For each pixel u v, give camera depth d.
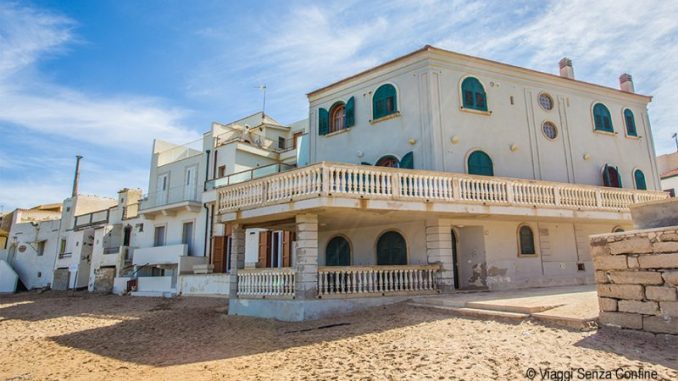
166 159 35.00
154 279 28.80
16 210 50.38
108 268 34.62
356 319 13.19
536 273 18.81
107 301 26.94
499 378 6.41
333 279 14.79
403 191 14.84
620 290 8.29
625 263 8.23
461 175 15.92
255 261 26.22
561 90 22.11
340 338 10.72
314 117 22.98
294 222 17.19
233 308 16.61
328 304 14.20
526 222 19.17
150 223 33.66
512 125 20.12
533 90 21.23
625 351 7.08
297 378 7.60
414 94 18.91
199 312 18.50
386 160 19.47
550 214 17.42
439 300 13.48
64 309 24.25
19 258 47.94
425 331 10.35
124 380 8.53
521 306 10.62
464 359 7.56
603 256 8.66
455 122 18.66
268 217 15.80
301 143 23.64
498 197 16.50
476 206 15.86
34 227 47.28
